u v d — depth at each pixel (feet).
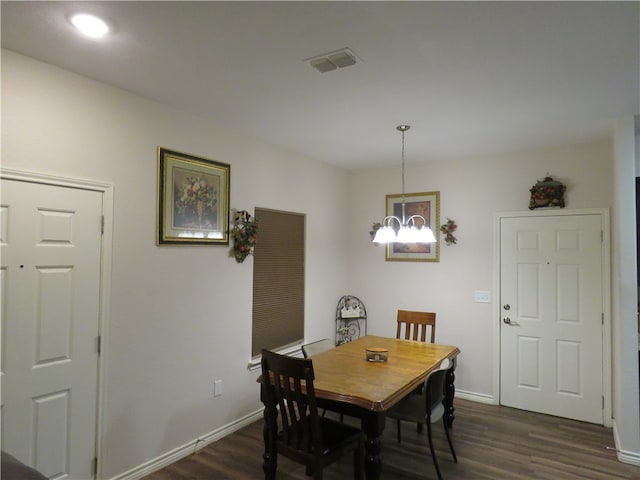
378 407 7.11
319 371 9.04
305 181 14.56
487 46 6.77
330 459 7.32
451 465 9.50
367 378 8.51
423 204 15.29
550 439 10.95
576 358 12.38
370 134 11.85
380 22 6.05
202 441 10.34
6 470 4.94
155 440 9.26
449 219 14.70
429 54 7.06
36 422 7.27
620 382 9.93
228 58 7.25
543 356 12.89
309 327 14.76
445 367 9.30
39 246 7.31
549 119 10.39
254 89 8.64
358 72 7.78
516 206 13.52
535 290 13.09
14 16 5.87
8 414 6.93
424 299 15.14
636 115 10.09
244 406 11.76
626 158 10.05
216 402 10.85
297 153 14.14
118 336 8.54
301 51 6.98
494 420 12.25
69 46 6.81
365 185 16.66
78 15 5.87
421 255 15.25
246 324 11.91
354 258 16.80
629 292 9.85
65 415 7.68
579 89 8.52
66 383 7.69
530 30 6.24
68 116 7.73
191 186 10.19
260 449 10.29
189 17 5.93
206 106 9.67
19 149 7.04
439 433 11.30
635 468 9.42
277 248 13.39
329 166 15.90
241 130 11.55
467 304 14.25
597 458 9.89
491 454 10.07
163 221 9.48
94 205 8.16
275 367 7.50
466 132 11.59
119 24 6.12
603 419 11.91
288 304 13.84
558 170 12.87
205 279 10.60
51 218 7.49
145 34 6.41
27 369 7.15
